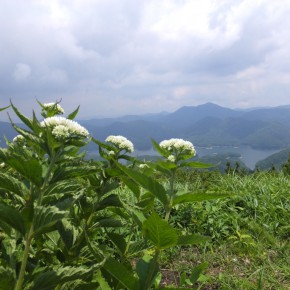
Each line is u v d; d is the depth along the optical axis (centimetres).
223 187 230
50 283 50
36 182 52
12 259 55
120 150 73
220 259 149
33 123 55
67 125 54
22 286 54
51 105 81
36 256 70
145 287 59
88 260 68
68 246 67
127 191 186
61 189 53
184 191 67
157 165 69
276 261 148
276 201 206
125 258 76
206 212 185
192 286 128
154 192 60
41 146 54
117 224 74
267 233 173
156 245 58
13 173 78
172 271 140
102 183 73
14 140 78
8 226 58
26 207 50
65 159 55
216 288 128
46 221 49
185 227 181
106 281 68
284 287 125
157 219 53
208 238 61
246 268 142
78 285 62
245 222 186
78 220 75
